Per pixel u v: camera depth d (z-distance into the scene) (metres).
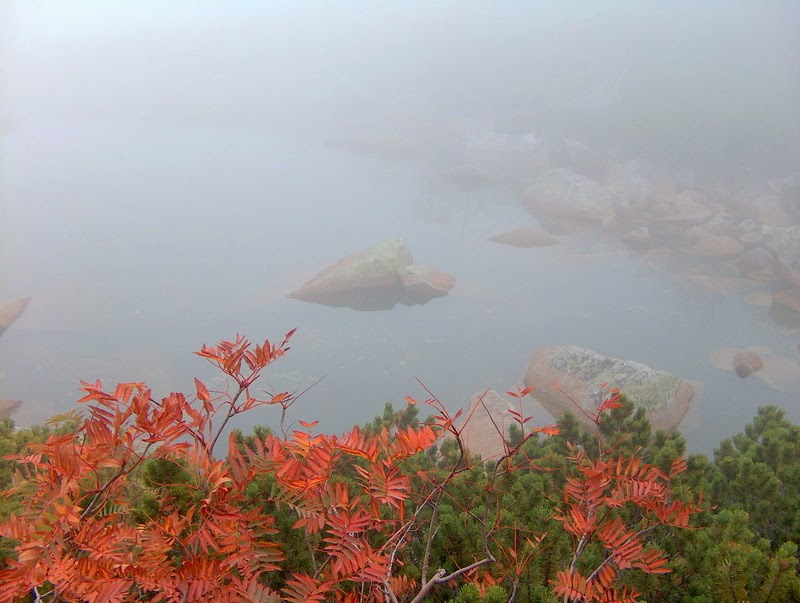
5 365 14.12
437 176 35.53
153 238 23.64
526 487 4.05
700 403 13.02
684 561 3.41
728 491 5.14
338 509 2.24
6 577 1.78
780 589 3.01
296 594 1.96
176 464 2.52
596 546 3.37
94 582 1.84
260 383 13.41
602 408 2.79
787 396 13.54
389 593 2.13
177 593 1.90
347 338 15.94
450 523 3.22
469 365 14.64
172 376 13.74
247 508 2.40
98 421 1.96
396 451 2.20
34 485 2.13
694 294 19.28
